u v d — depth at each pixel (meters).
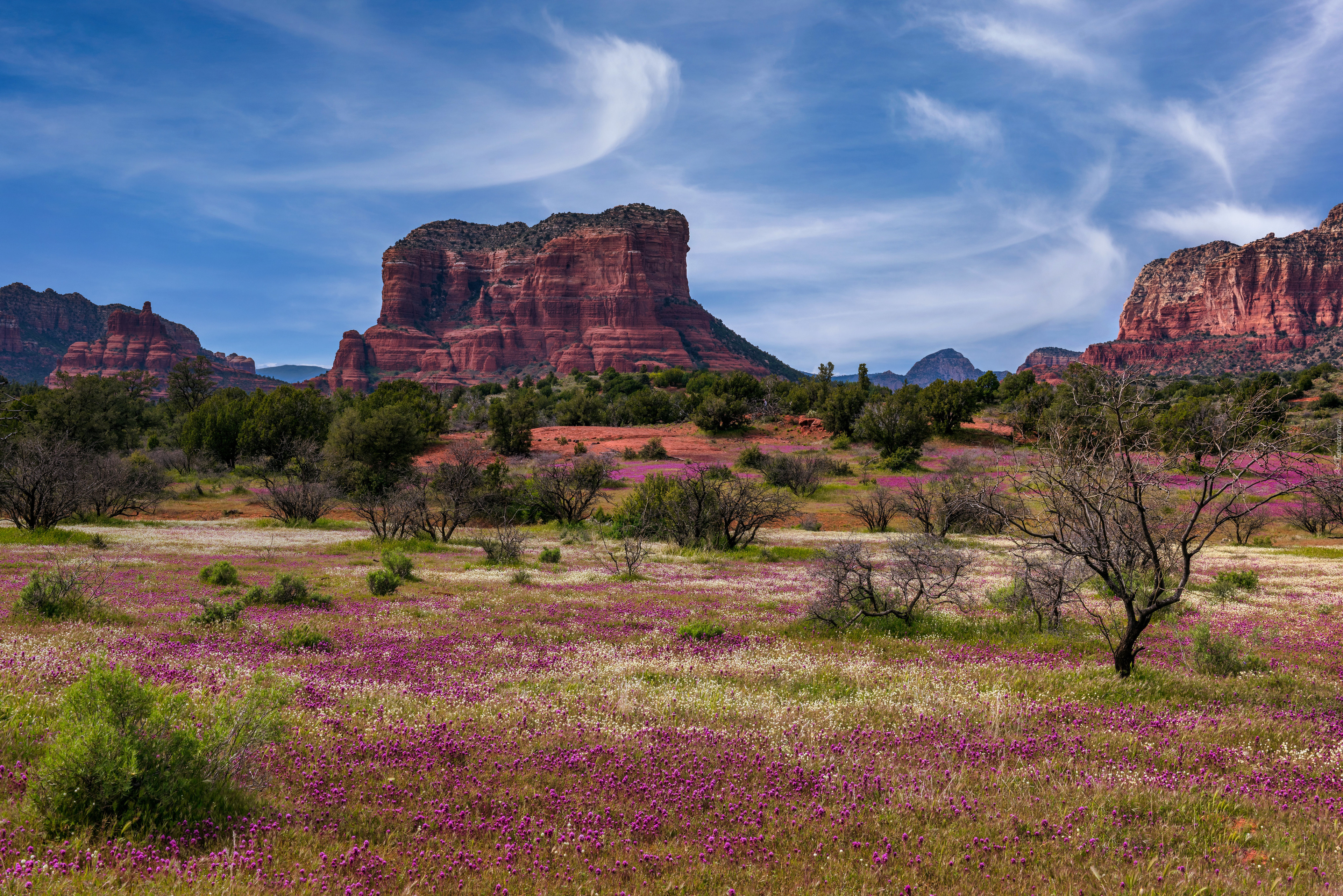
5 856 3.56
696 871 4.00
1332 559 28.00
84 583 13.38
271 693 5.91
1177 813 4.93
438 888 3.71
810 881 3.92
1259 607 16.06
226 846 3.95
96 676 4.65
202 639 10.32
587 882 3.85
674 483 39.84
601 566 25.94
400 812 4.68
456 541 35.62
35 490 29.83
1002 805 5.00
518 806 4.89
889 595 13.74
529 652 10.54
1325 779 5.64
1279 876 3.92
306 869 3.81
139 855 3.68
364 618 13.12
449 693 7.95
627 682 8.55
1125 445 8.59
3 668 7.48
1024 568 13.27
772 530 42.69
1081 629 12.85
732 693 8.16
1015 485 9.58
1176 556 12.42
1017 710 7.34
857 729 6.77
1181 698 8.11
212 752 4.86
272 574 20.34
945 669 9.60
